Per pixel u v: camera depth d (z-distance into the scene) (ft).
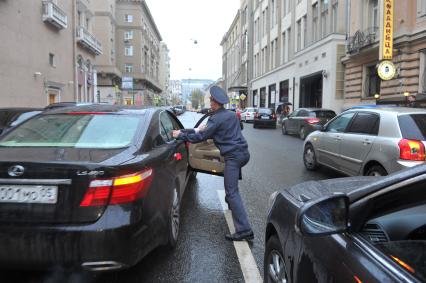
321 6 98.48
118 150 12.19
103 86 205.36
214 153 22.09
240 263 13.93
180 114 137.28
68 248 10.23
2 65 62.59
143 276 12.79
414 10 59.21
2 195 10.55
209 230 17.38
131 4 257.75
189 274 13.00
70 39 96.22
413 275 5.61
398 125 21.36
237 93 212.64
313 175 30.58
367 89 74.90
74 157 11.17
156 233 12.30
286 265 9.25
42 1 78.13
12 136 13.41
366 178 10.98
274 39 146.72
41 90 78.23
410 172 6.53
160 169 13.03
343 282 6.39
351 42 76.43
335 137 27.48
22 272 12.59
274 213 10.53
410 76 60.13
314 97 104.37
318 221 6.79
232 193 16.20
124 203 10.79
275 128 94.27
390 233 7.61
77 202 10.44
